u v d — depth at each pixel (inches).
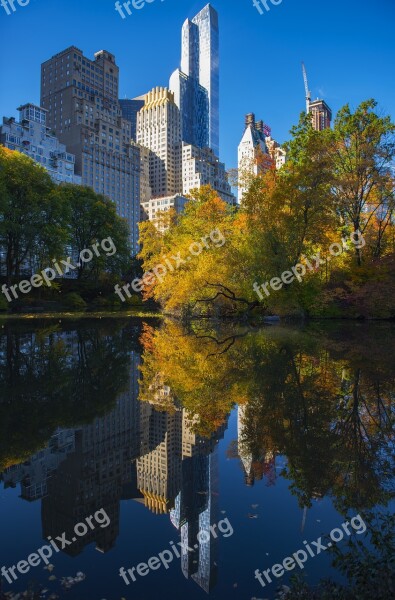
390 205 1278.3
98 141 5310.0
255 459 219.5
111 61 6023.6
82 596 119.1
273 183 1237.7
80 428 274.2
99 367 490.9
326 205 1147.3
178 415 300.2
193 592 119.9
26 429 271.4
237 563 134.5
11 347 668.7
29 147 4224.9
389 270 1182.9
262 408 311.1
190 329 1003.3
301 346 653.9
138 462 217.9
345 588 118.0
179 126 7524.6
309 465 209.9
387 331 914.7
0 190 1669.5
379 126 1254.3
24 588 123.2
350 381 394.0
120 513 166.9
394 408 306.3
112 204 2869.1
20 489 188.9
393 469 204.1
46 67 5644.7
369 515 162.2
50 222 1961.1
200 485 189.6
